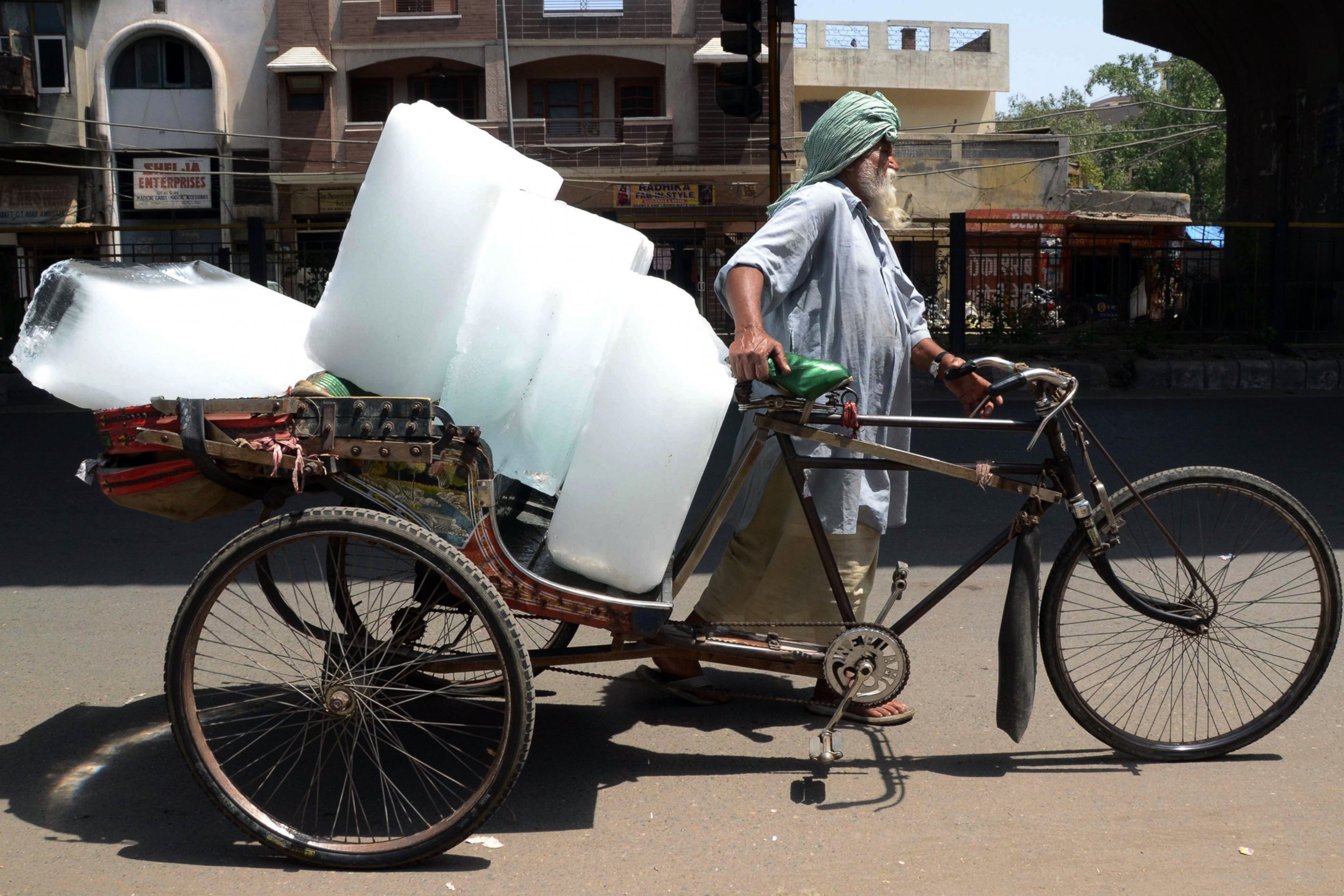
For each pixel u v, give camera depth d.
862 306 3.04
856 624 2.90
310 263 12.64
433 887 2.36
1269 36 15.30
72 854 2.49
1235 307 13.09
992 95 39.56
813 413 2.87
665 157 28.23
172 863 2.46
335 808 2.70
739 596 3.18
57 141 27.41
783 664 2.85
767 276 2.94
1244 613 3.82
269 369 2.67
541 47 28.17
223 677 3.54
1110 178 47.03
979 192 31.38
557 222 2.53
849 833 2.59
